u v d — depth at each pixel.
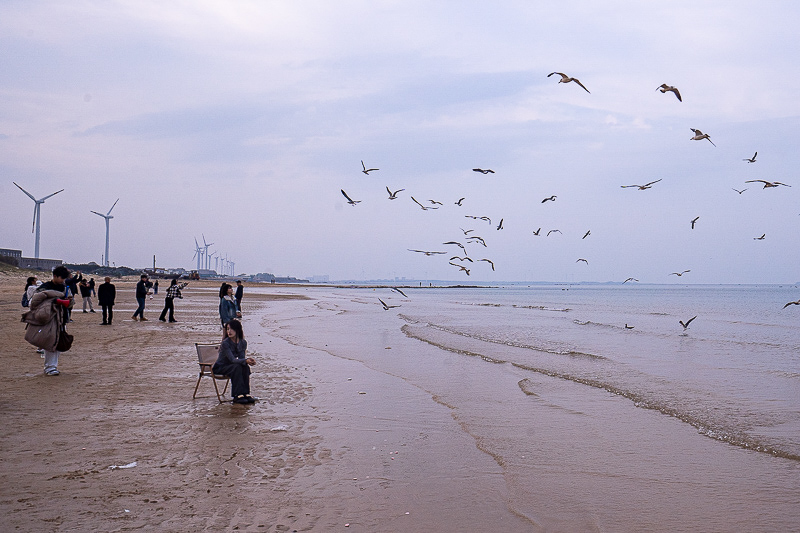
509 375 14.53
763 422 9.88
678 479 7.04
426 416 10.07
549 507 6.07
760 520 5.82
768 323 37.09
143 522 5.21
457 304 67.06
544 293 155.62
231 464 7.00
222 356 10.43
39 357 14.59
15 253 93.19
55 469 6.54
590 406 11.11
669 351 20.14
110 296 24.06
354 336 23.89
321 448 7.88
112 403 10.01
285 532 5.15
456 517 5.72
